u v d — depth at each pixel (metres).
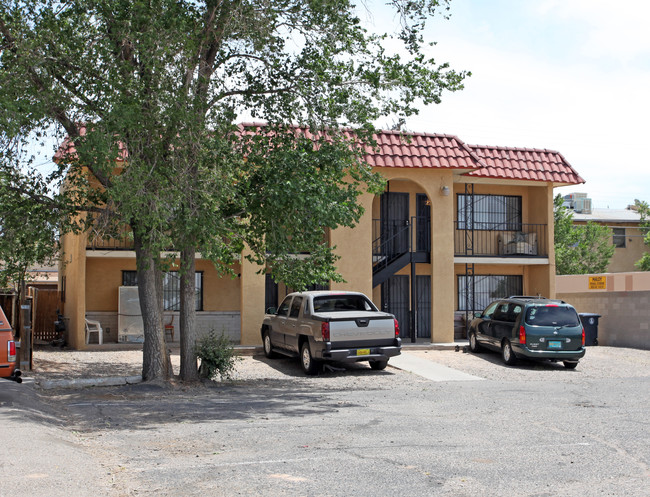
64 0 11.57
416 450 7.55
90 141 10.32
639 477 6.46
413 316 21.28
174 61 11.42
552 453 7.48
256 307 19.84
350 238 20.45
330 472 6.48
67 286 21.59
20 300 15.78
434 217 21.36
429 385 14.26
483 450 7.60
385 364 16.66
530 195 24.89
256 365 17.23
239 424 9.23
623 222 42.31
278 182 12.55
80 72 11.73
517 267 24.97
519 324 17.53
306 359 15.80
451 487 6.02
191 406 10.89
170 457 7.15
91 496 5.48
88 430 8.75
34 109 10.49
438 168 21.05
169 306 22.06
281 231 13.11
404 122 13.53
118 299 21.09
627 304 22.62
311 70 13.20
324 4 12.59
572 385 14.34
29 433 7.48
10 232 12.52
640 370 17.48
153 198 10.71
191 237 11.76
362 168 13.81
